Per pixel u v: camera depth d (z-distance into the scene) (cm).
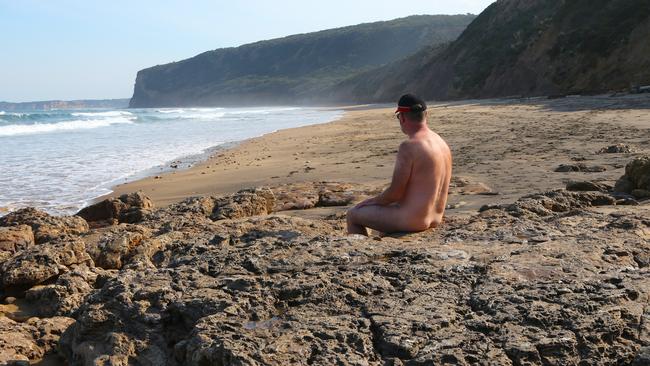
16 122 3809
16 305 413
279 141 2189
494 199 718
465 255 338
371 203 455
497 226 426
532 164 1027
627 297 274
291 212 726
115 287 303
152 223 560
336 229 505
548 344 240
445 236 404
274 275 313
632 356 241
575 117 2161
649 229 388
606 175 848
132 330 279
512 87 5384
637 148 1166
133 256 464
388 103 8175
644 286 283
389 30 15750
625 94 3262
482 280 299
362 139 2031
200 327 257
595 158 1044
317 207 769
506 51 5956
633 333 251
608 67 4225
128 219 722
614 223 402
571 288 281
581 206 533
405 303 277
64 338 310
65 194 1119
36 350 325
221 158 1678
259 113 6369
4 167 1526
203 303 279
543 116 2391
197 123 4006
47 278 438
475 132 1881
